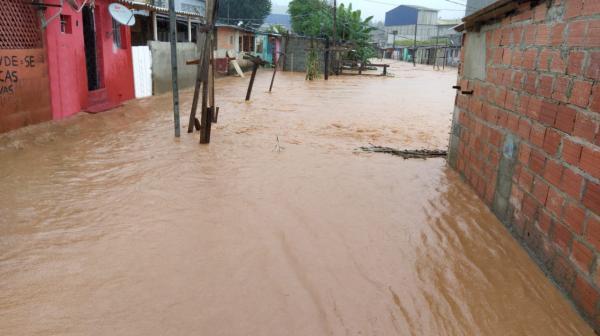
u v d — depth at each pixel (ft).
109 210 16.28
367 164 23.43
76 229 14.65
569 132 11.34
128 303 10.68
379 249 13.78
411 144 29.19
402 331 9.99
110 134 29.04
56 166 21.58
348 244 14.05
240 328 9.89
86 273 11.98
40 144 25.49
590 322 10.14
